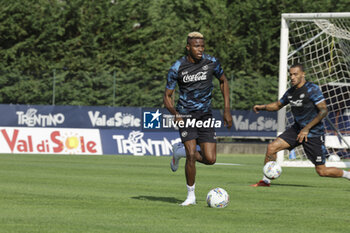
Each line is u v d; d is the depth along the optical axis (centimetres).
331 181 4297
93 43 10225
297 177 4641
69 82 8025
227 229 2044
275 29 11225
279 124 5388
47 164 5603
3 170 4750
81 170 4925
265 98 8738
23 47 9931
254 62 11100
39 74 8025
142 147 7775
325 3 11244
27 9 9975
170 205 2661
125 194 3128
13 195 2994
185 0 11694
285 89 5534
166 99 2638
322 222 2245
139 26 10944
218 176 4591
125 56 10431
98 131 7712
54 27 10031
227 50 11131
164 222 2169
